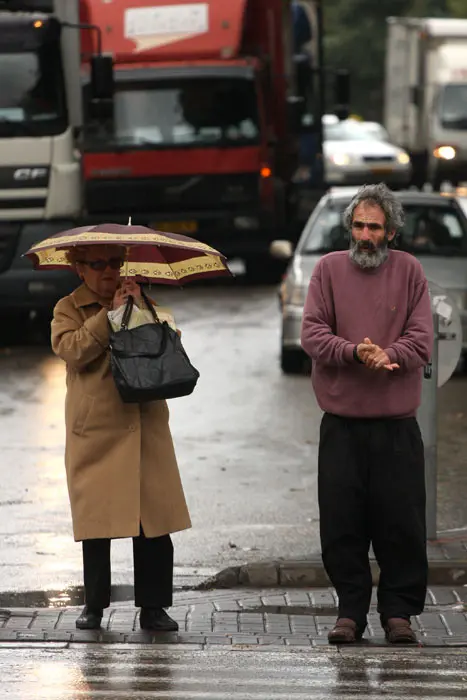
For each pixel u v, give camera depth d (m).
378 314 18.47
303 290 42.00
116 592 21.69
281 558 22.86
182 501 19.39
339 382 18.50
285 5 63.25
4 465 30.62
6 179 46.62
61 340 18.91
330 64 182.12
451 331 23.31
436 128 102.56
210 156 59.72
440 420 35.84
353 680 16.95
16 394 39.62
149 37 59.97
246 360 44.88
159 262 19.78
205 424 35.28
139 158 59.31
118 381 18.41
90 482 19.00
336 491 18.64
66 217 47.28
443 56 103.69
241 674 17.19
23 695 16.17
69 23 47.41
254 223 60.19
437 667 17.61
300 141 67.69
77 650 18.38
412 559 18.86
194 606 20.94
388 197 18.48
